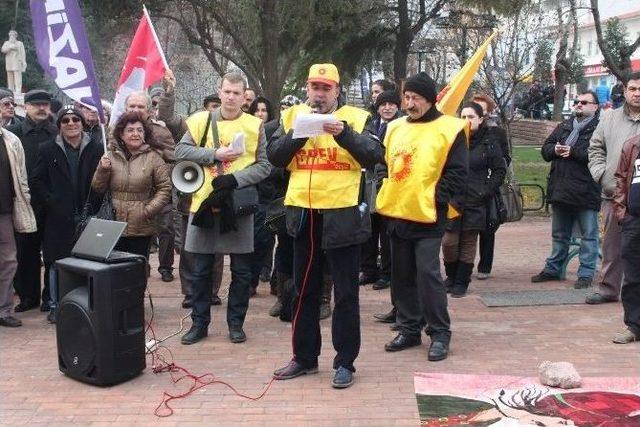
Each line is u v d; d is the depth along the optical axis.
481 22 18.38
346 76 21.95
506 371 5.32
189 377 5.30
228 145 5.94
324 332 6.42
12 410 4.75
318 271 5.11
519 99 27.86
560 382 4.93
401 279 5.82
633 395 4.80
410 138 5.52
